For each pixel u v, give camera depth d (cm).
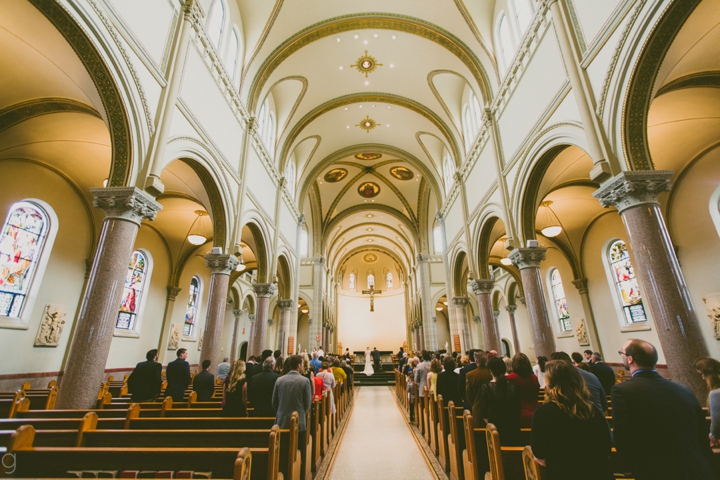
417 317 2862
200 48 829
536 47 838
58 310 998
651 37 525
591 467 205
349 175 2434
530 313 875
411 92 1592
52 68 677
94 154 965
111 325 544
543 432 217
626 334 1265
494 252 1905
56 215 995
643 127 573
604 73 608
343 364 1338
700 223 966
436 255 2448
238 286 2189
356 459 589
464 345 1617
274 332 2623
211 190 917
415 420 870
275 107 1529
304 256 2527
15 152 865
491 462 301
